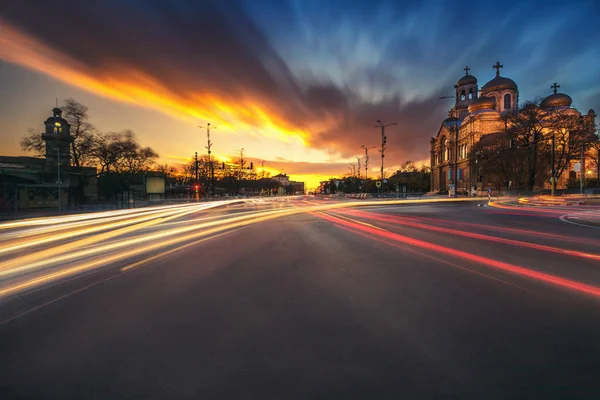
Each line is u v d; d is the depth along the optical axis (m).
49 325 3.72
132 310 4.17
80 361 2.94
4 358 2.99
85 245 9.19
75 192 43.38
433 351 3.05
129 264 6.78
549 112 51.91
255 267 6.41
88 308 4.25
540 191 49.00
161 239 10.30
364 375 2.67
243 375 2.70
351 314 3.96
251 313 4.02
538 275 5.71
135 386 2.56
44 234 11.69
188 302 4.44
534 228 12.59
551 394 2.40
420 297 4.57
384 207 29.06
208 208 29.61
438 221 15.53
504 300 4.43
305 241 9.66
